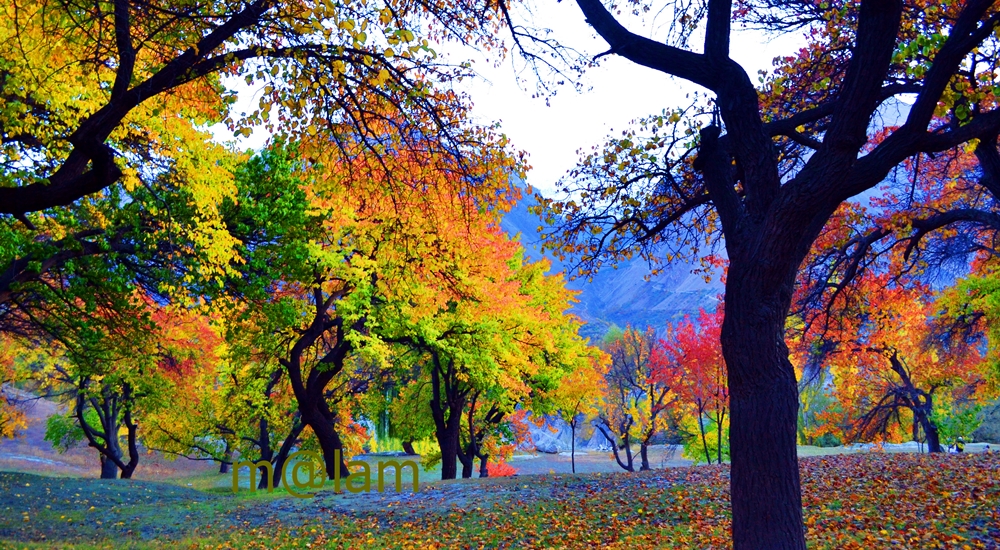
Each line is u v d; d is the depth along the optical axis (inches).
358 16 250.5
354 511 539.8
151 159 417.4
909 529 329.1
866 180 183.8
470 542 396.2
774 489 185.2
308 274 575.8
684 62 222.5
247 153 550.9
